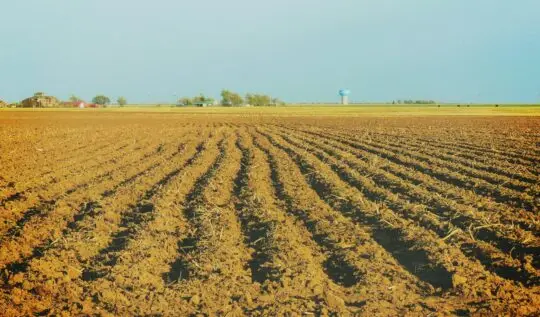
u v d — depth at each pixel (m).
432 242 8.87
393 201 11.77
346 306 6.80
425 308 6.70
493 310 6.52
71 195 13.24
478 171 15.50
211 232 9.78
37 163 19.14
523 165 17.41
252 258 8.69
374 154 19.97
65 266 8.42
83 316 6.68
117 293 7.25
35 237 9.98
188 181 14.65
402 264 8.29
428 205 11.55
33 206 12.61
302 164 17.33
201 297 7.12
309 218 10.61
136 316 6.67
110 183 14.88
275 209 11.49
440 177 15.18
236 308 6.73
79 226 10.48
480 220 10.10
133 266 8.17
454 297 6.99
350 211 11.18
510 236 9.16
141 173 16.89
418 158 19.14
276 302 6.91
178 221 10.75
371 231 9.88
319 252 8.84
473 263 8.05
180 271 8.16
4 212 11.78
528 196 12.03
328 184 13.57
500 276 7.78
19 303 7.08
